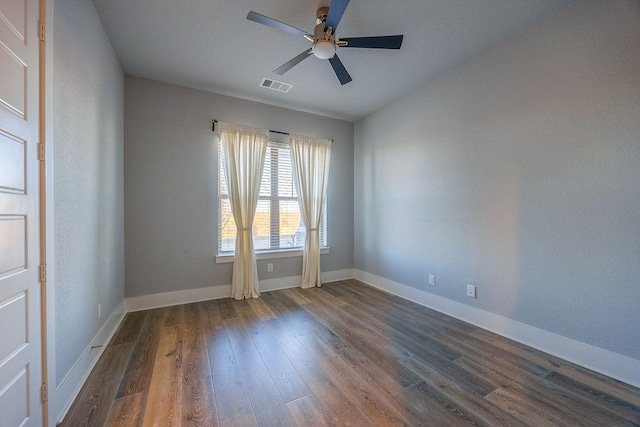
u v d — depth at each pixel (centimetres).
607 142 181
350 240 448
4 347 102
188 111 326
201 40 239
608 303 182
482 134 256
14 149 110
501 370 188
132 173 297
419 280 326
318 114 413
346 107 386
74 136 167
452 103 285
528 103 222
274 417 145
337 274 435
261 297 349
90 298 191
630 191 173
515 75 230
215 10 204
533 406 153
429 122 311
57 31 146
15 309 110
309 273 397
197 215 331
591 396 161
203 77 302
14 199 110
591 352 189
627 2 172
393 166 366
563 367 191
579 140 194
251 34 231
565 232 202
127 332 246
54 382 136
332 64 233
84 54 182
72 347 160
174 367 191
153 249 307
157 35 232
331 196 429
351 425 139
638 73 169
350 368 191
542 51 213
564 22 200
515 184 231
